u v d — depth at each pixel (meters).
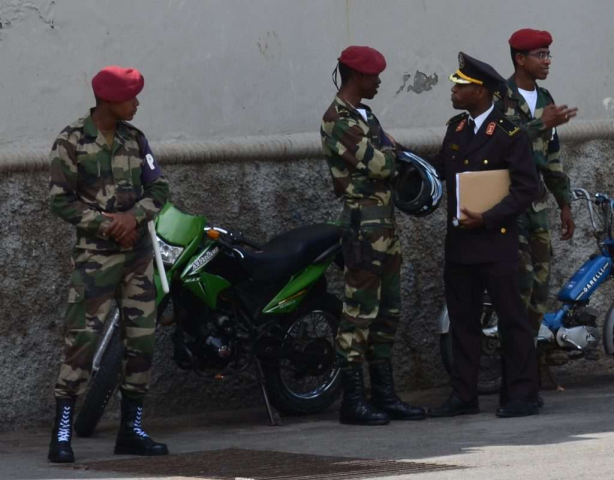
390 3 14.69
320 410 12.95
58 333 12.38
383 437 11.24
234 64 13.48
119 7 12.72
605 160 16.34
